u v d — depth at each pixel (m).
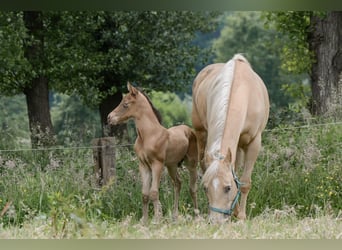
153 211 13.43
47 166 13.95
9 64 19.50
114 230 9.72
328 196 13.23
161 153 12.40
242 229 9.72
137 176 13.88
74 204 12.39
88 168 14.23
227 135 10.54
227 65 12.07
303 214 12.93
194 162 13.19
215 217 9.67
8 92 22.22
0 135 17.83
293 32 21.14
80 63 21.67
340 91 16.14
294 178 13.72
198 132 13.27
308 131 15.04
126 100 12.55
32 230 9.77
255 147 11.75
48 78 22.72
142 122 12.48
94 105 24.38
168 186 13.83
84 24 21.88
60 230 9.48
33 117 22.47
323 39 19.97
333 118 15.49
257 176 13.88
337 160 14.05
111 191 13.46
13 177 13.62
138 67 23.62
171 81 24.89
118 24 22.95
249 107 11.44
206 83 12.98
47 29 22.20
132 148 15.64
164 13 23.41
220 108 10.95
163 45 23.88
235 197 10.09
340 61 19.77
